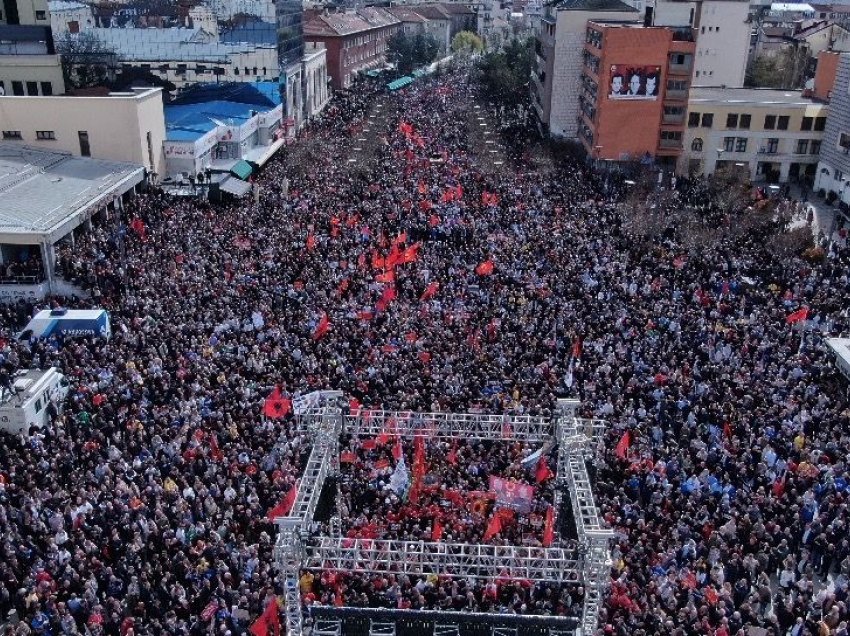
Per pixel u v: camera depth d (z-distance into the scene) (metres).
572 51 82.81
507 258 43.53
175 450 25.64
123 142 58.78
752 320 36.75
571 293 39.12
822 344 34.69
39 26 72.19
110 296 38.00
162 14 78.06
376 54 143.62
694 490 24.53
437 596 20.64
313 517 21.47
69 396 29.36
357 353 32.75
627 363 32.38
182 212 51.31
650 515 23.66
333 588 20.84
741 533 22.91
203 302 36.91
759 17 148.50
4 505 22.75
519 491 22.62
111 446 25.50
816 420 28.30
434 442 26.45
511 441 26.45
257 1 77.75
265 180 63.03
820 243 50.62
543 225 50.06
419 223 49.81
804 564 22.45
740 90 81.12
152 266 40.78
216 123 68.75
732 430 27.50
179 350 32.25
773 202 59.22
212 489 23.97
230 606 20.41
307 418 25.39
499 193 57.94
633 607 19.67
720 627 19.09
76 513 22.67
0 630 19.22
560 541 21.72
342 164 66.44
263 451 26.11
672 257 44.84
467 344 33.66
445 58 168.00
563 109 84.62
